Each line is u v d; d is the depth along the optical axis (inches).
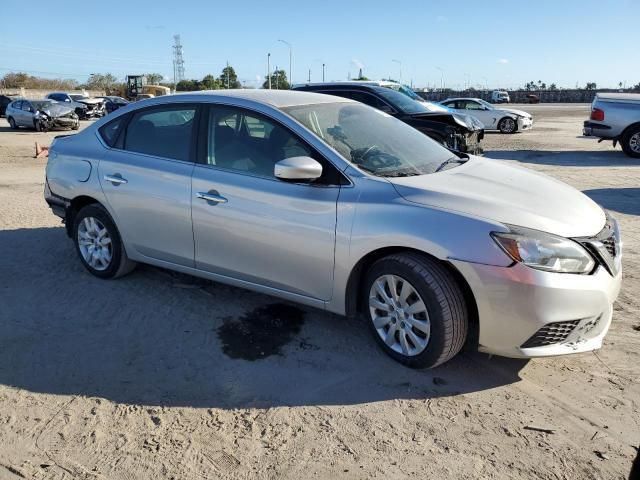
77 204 206.2
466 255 127.7
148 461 110.9
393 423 122.3
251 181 158.9
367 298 147.6
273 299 186.1
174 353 152.1
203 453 113.2
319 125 160.1
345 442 116.3
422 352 137.8
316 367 145.0
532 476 106.1
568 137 808.9
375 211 138.9
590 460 110.3
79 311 177.6
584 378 138.9
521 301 125.4
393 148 165.2
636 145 542.3
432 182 145.3
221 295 189.2
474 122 576.7
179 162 175.2
